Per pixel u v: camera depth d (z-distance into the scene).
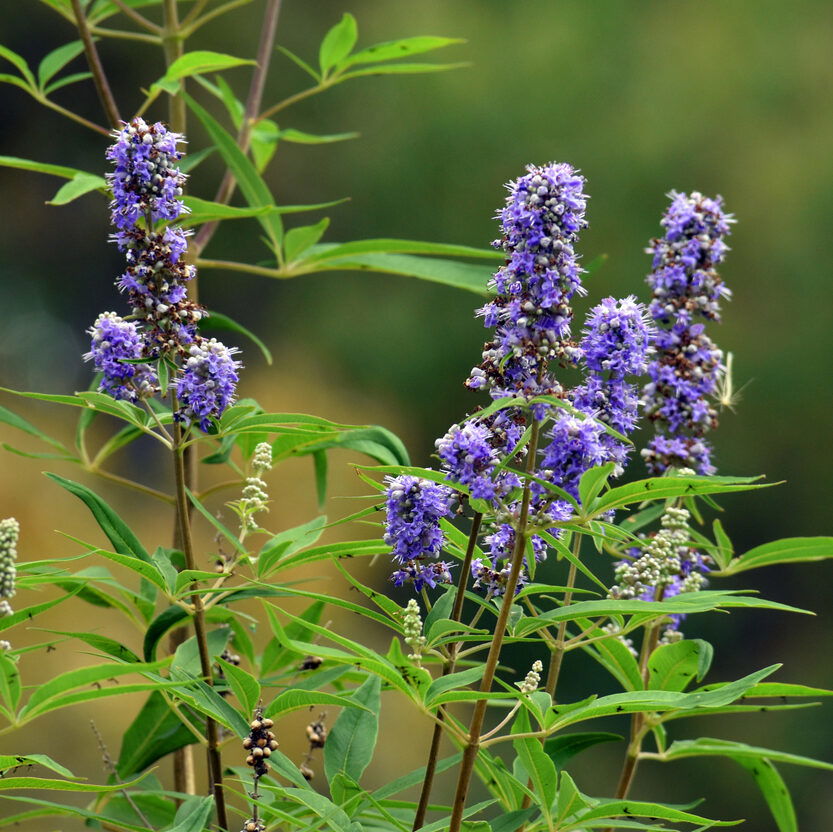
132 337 3.67
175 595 3.80
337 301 20.14
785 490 18.95
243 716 3.74
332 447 5.22
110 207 3.69
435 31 20.95
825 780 17.06
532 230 3.22
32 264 22.73
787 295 19.62
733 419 19.03
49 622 11.70
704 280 4.24
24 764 3.33
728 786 16.58
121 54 22.69
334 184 21.11
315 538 4.07
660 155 19.83
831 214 19.77
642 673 4.36
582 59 20.52
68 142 23.12
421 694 3.26
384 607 3.62
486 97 20.44
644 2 21.05
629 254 19.41
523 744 3.41
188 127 21.45
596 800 3.61
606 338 3.43
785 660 18.39
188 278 3.71
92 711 12.03
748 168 20.00
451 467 3.26
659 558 4.07
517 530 3.29
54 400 3.61
